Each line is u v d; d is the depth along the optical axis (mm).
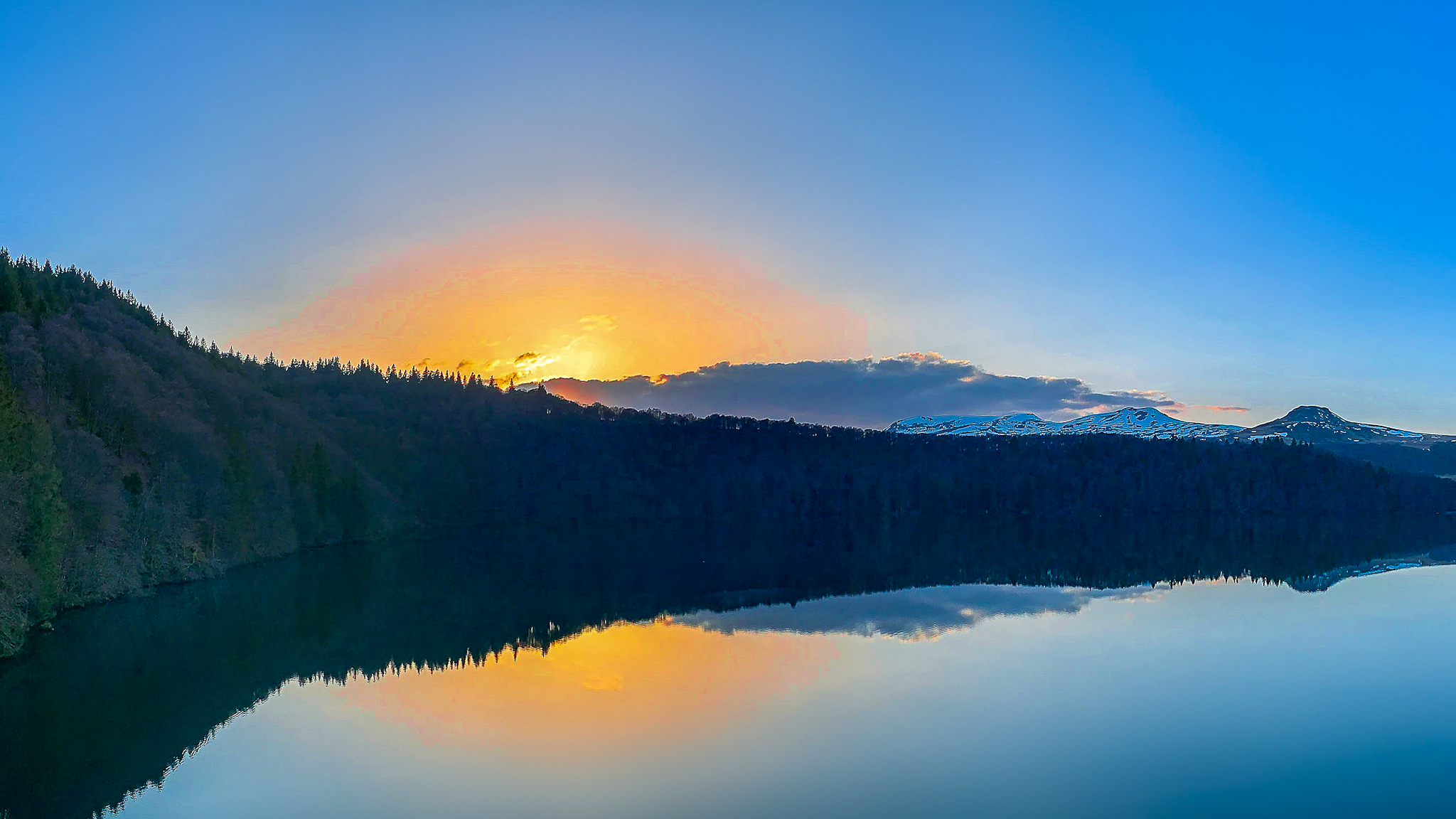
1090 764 35188
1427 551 124938
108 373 95562
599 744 38438
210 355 165000
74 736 40594
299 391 192875
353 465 154875
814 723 40750
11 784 34906
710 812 31188
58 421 77688
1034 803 31578
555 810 31609
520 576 100250
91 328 125625
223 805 32688
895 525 195500
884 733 39188
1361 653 53750
